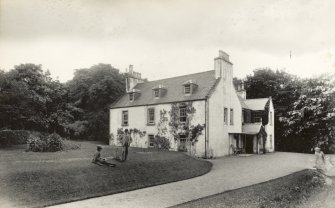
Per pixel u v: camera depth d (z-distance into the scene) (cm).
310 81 2681
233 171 1500
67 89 2895
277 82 4091
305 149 3183
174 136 2412
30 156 1405
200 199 879
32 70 2514
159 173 1291
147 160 1457
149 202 862
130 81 3153
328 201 850
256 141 2780
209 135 2228
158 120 2552
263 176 1323
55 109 2712
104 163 1216
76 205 825
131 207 809
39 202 822
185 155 1889
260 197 890
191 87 2398
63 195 901
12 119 2250
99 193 956
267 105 3119
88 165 1173
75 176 1038
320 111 2620
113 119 3002
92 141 3381
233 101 2639
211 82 2431
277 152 2989
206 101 2233
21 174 965
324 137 2802
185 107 2362
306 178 1247
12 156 1399
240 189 1020
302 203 837
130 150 2050
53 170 1047
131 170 1237
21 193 851
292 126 3175
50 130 2700
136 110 2766
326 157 2030
